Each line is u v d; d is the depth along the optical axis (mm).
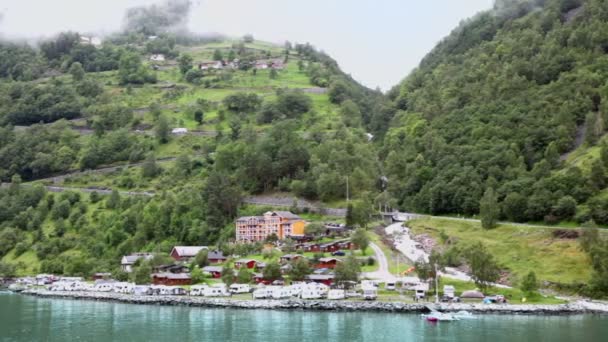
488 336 188250
